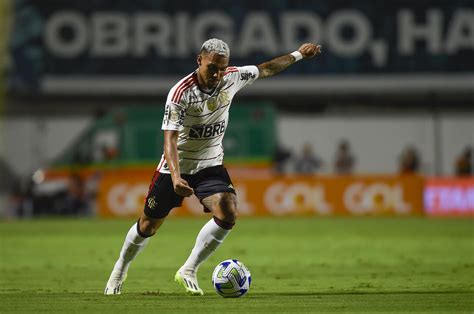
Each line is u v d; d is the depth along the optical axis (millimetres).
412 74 122250
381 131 124250
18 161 123250
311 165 108500
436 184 98625
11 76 121250
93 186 104875
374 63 122562
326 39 122062
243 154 104688
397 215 97125
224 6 121062
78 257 52219
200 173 30875
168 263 48031
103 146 105750
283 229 76750
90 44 121688
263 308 28234
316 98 126312
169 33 121562
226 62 29016
